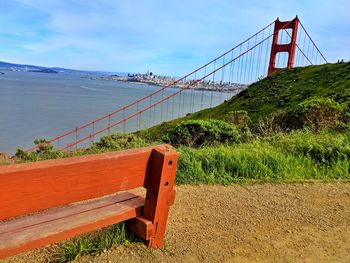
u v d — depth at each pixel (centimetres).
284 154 566
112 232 266
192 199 396
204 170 492
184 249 276
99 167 201
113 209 238
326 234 327
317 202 408
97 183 203
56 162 183
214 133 866
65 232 201
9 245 180
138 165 226
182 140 880
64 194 188
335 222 354
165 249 268
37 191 177
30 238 188
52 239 195
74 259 242
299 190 445
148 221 247
